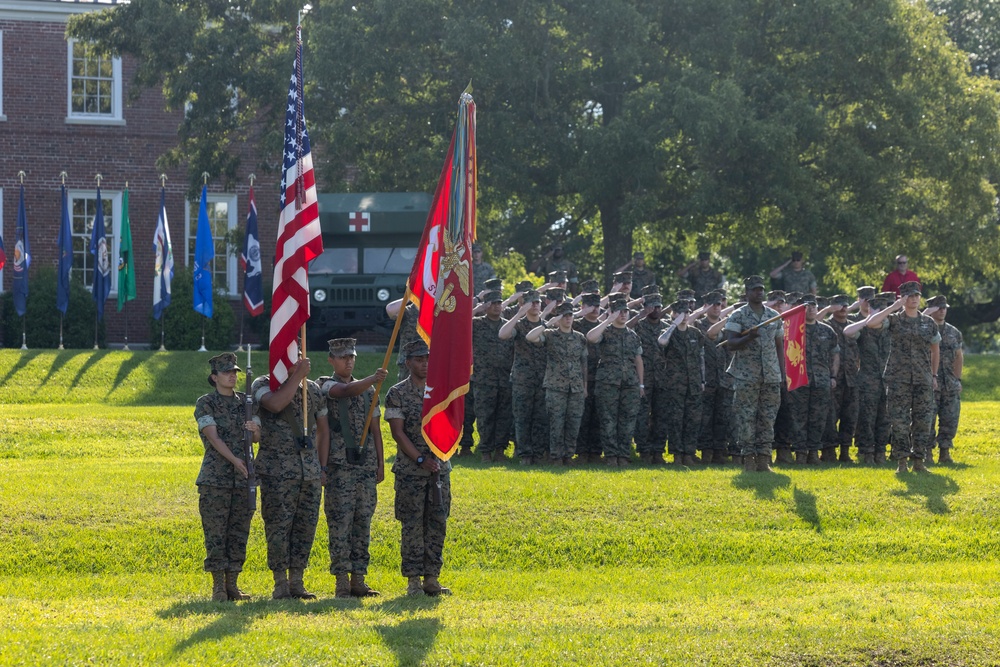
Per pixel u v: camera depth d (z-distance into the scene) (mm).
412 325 31734
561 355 32594
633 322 34625
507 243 90625
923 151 64188
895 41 62562
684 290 34719
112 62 71875
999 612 19234
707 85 60156
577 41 63938
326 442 20703
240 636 16844
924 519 26812
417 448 20875
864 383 35312
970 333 109375
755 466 31500
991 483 29516
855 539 25438
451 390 20656
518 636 17406
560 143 62250
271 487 20203
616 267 66938
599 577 22797
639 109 59938
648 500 27219
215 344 63875
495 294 33625
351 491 20812
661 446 34562
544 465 32875
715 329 34781
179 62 65750
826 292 86812
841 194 64188
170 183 72250
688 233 69562
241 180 72375
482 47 60844
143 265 71625
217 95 66250
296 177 21156
